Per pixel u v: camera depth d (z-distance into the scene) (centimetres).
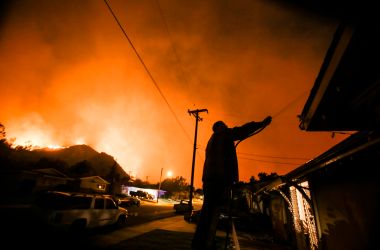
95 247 852
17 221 1112
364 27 196
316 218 685
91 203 1091
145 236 1148
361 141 364
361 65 257
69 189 3241
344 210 520
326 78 298
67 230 945
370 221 418
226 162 184
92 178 4006
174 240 1103
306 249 878
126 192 6200
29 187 2909
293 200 1041
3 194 2506
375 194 401
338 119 404
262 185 1334
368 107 344
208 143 212
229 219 170
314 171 612
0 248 695
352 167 466
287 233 1179
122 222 1381
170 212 3020
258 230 1714
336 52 249
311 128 448
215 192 177
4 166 3119
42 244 801
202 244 164
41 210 899
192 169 2291
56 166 4575
